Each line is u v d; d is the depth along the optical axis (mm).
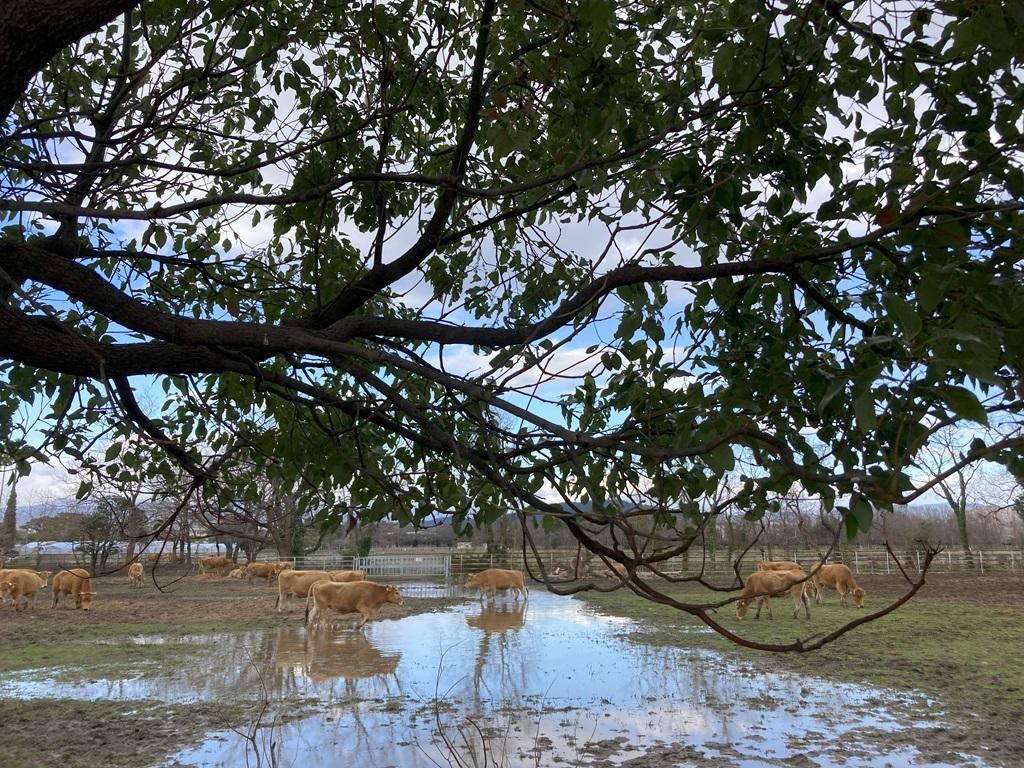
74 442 3854
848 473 1896
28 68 2318
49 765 7828
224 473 4180
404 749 8234
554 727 9125
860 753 8086
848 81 3104
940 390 1621
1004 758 7902
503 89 3301
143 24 3926
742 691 11070
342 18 4109
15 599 22516
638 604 24156
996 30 2428
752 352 2879
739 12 2721
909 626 17516
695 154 3186
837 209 2984
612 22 2996
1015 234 2404
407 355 3840
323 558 39031
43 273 2934
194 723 9406
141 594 28359
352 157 4277
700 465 2893
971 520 51438
